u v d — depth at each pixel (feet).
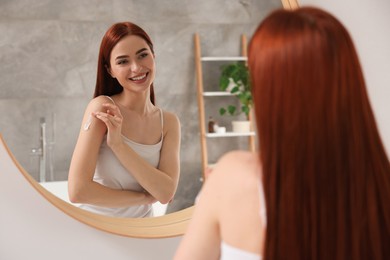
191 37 10.51
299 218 2.02
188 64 10.52
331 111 1.98
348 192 2.03
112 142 5.25
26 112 9.75
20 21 9.62
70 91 9.93
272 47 2.03
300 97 1.98
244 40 10.64
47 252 4.42
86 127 5.23
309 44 1.98
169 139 6.01
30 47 9.70
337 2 4.93
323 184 2.01
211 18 10.57
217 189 2.30
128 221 4.86
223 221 2.25
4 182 4.33
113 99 5.86
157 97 10.42
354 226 2.03
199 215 2.34
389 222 2.09
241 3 10.68
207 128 10.68
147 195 5.45
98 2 9.96
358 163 2.02
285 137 2.00
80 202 5.15
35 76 9.75
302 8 2.18
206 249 2.31
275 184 2.03
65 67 9.89
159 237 4.63
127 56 5.95
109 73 6.20
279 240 2.04
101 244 4.53
